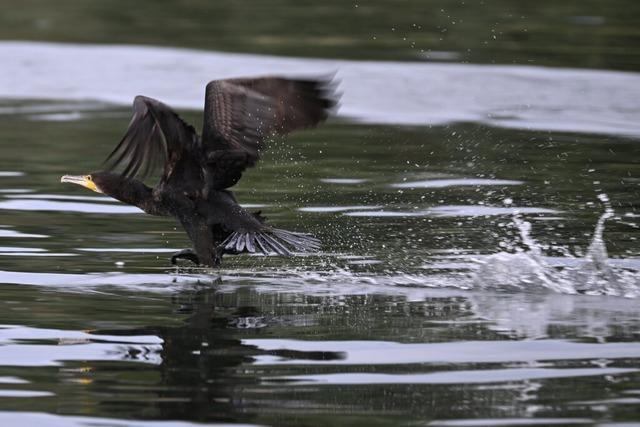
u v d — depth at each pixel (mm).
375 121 20484
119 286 11422
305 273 12047
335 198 15133
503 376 8648
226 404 8055
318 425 7652
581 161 17188
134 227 13938
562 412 7887
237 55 25781
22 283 11406
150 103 10047
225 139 10398
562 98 21812
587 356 9156
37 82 24000
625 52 25359
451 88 22609
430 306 10836
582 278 11750
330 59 25047
